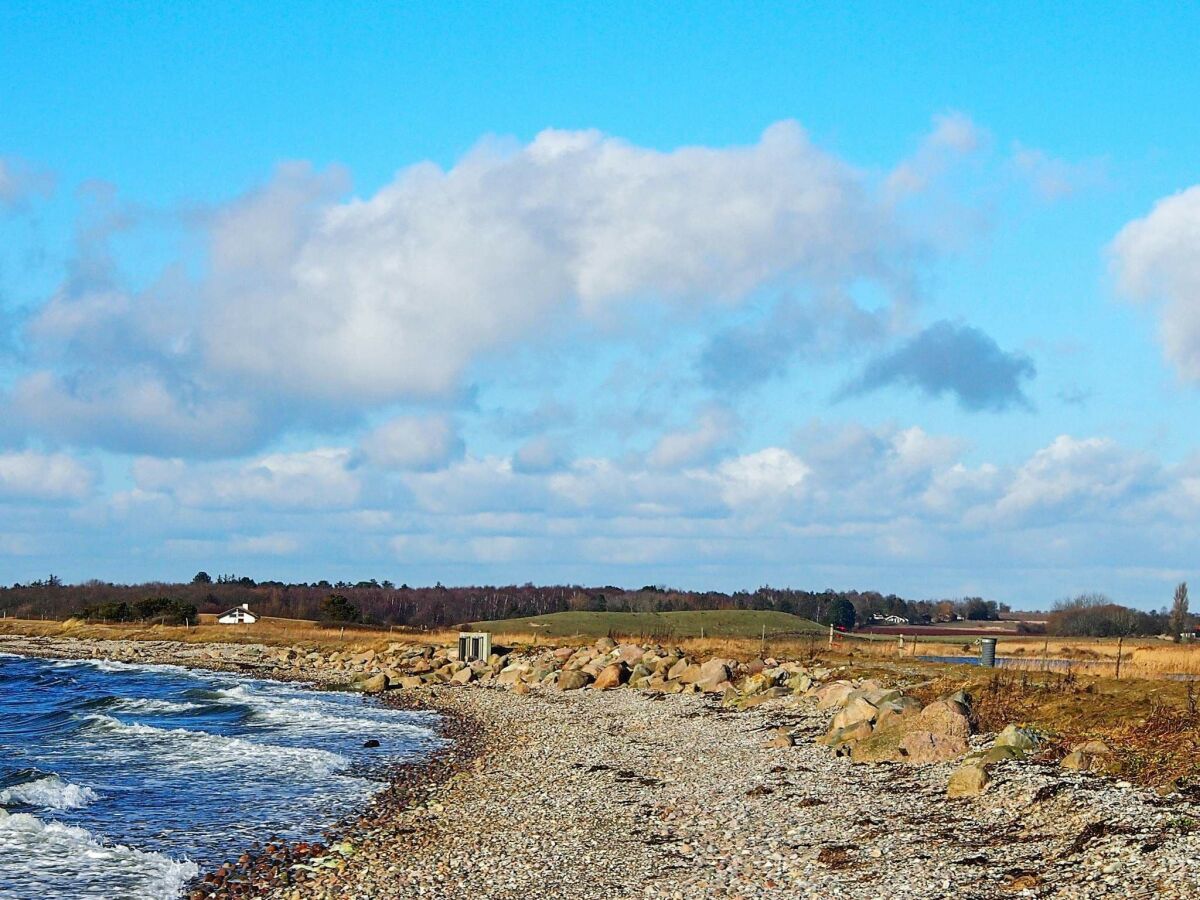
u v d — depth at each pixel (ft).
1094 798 74.95
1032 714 105.40
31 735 153.89
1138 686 111.34
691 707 163.53
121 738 148.97
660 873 70.69
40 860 81.87
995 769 87.45
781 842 75.87
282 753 134.41
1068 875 61.11
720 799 92.94
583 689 204.33
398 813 97.19
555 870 73.20
